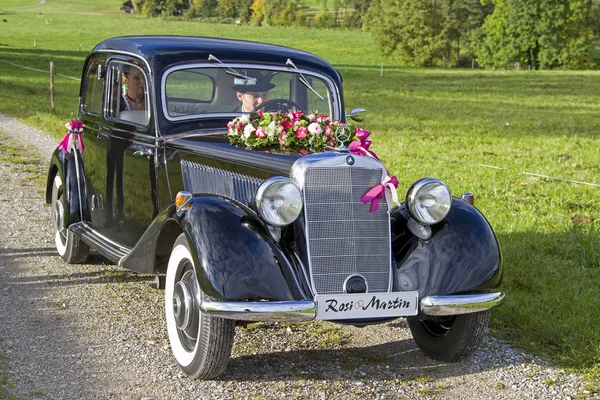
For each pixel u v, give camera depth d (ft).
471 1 300.61
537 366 14.98
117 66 18.84
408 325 17.56
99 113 19.97
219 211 13.42
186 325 13.79
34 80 108.68
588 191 33.86
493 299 13.70
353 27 426.10
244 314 12.50
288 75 18.06
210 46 17.78
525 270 20.97
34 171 36.01
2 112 60.13
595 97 121.19
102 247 18.28
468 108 92.63
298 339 16.34
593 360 15.01
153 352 15.34
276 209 12.92
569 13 266.77
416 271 13.65
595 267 22.08
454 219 14.29
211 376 13.92
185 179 15.97
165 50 17.29
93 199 20.34
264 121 15.38
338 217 13.32
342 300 13.07
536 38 267.39
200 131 16.96
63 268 21.01
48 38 285.02
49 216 27.09
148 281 20.10
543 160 44.24
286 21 439.22
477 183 34.73
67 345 15.52
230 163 14.85
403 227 14.28
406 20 282.56
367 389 13.78
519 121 73.67
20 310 17.53
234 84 17.61
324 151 14.57
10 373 13.96
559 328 16.20
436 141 53.72
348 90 130.62
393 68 245.65
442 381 14.28
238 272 12.73
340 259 13.30
